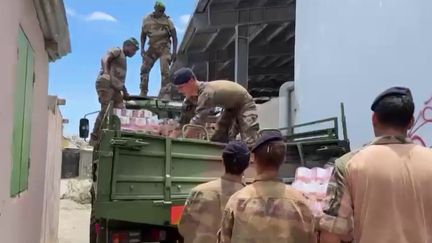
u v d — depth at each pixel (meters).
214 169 5.18
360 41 7.42
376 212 2.59
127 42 10.04
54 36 6.18
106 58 9.70
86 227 14.62
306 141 6.41
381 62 6.89
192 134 5.77
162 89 12.12
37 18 5.35
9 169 3.77
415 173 2.60
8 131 3.66
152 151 4.77
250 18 14.88
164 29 12.85
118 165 4.58
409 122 2.75
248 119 5.86
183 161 4.98
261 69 20.98
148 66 12.93
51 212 9.66
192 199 3.77
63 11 5.53
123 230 4.65
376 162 2.65
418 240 2.53
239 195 3.12
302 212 3.07
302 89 9.58
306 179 4.70
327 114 8.41
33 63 5.14
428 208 2.58
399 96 2.74
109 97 9.61
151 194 4.71
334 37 8.23
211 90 5.79
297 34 9.98
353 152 2.80
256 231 2.98
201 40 17.36
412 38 6.26
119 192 4.55
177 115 9.01
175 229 4.79
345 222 2.67
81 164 25.38
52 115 9.09
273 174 3.15
